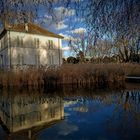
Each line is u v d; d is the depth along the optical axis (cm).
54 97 1426
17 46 3397
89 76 2055
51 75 2008
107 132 668
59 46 4062
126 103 1137
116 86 1942
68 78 2027
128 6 477
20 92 1706
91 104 1138
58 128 737
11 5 487
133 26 500
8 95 1568
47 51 3853
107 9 503
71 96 1438
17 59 3397
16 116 960
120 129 693
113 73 2139
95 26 539
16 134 704
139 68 2222
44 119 870
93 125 750
